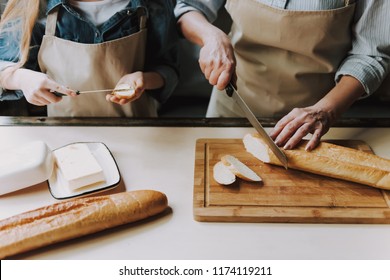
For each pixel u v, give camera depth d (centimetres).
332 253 92
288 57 134
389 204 102
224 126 131
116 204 96
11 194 106
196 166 113
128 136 127
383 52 126
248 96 147
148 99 152
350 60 128
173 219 100
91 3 131
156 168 115
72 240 95
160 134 128
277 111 146
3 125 129
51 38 129
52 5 125
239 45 139
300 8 124
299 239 95
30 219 93
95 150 119
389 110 178
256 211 99
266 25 129
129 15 130
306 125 113
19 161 107
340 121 132
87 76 134
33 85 120
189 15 141
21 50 126
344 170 106
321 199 103
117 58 132
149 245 94
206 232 97
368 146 121
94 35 130
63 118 133
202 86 186
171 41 143
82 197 103
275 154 111
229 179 108
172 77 147
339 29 125
